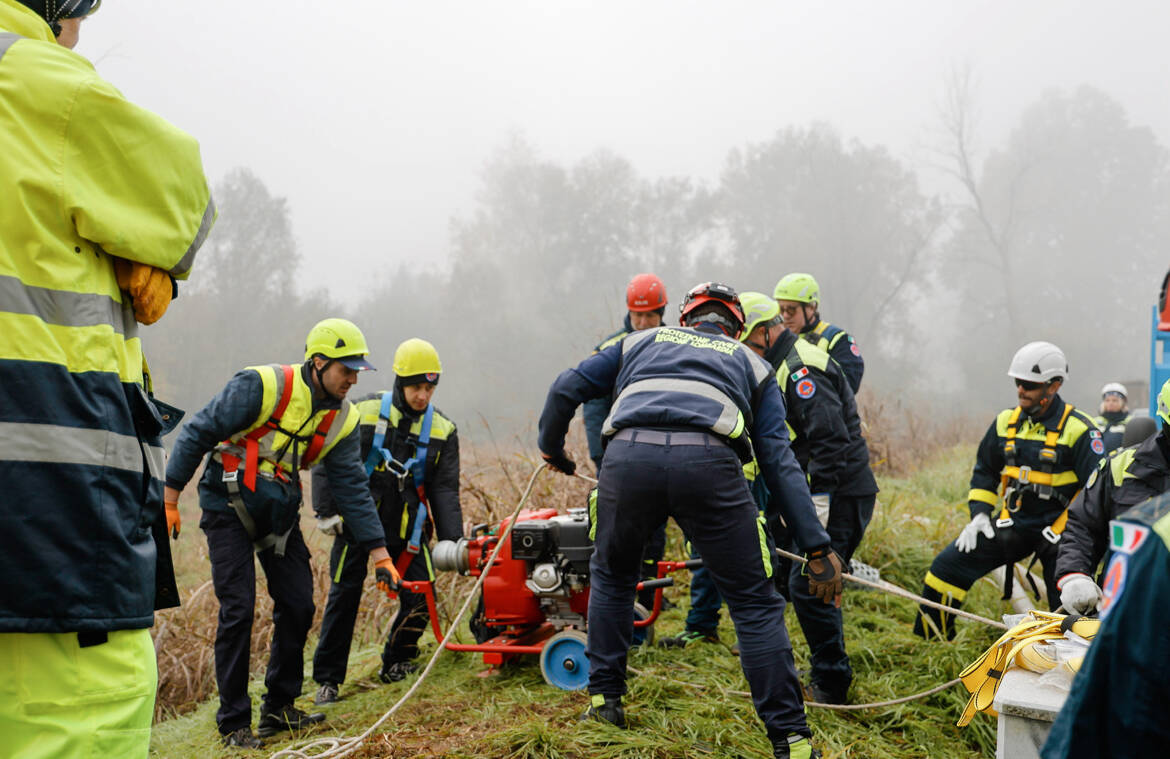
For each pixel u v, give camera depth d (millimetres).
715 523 3162
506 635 4609
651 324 5840
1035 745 2412
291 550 4105
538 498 6992
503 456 7957
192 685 5625
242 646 3924
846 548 4535
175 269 1893
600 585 3516
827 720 3816
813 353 4348
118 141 1768
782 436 3336
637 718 3621
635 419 3244
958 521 7676
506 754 3350
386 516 4789
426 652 5195
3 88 1691
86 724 1646
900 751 3637
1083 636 2775
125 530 1727
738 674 4297
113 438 1725
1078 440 4695
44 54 1750
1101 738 1263
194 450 3768
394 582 4219
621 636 3525
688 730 3516
